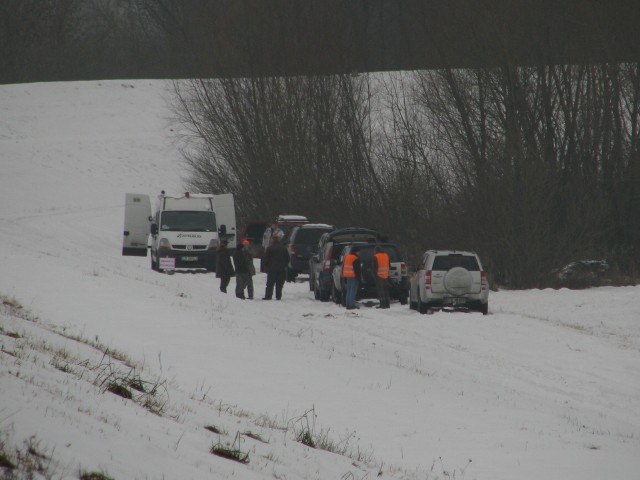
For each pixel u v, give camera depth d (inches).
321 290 4473.4
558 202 6235.2
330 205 7662.4
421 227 6427.2
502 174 5792.3
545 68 6919.3
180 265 5728.3
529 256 5610.2
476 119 6702.8
